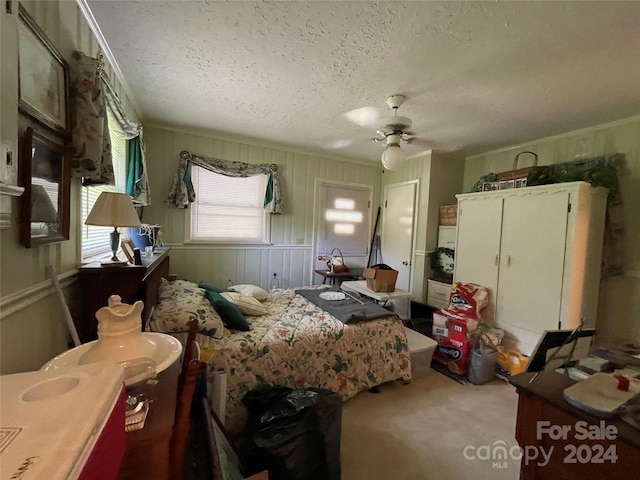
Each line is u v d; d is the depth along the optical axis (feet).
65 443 1.24
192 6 4.84
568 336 3.95
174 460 2.62
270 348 6.14
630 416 2.82
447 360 8.85
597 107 8.01
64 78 4.13
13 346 3.27
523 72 6.45
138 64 6.63
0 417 1.36
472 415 6.73
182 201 11.00
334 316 7.73
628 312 8.71
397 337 7.85
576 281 8.25
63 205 4.12
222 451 3.73
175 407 2.71
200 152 11.52
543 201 8.72
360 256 15.44
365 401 7.20
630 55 5.69
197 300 6.45
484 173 12.84
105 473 1.47
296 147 13.08
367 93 7.71
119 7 4.89
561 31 5.09
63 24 4.25
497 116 8.84
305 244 13.97
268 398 5.23
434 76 6.77
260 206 13.01
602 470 2.79
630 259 8.67
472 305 9.41
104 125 4.86
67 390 1.71
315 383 6.53
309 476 4.26
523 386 3.45
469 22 4.97
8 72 2.76
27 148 3.29
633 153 8.59
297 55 6.15
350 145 12.59
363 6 4.72
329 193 14.39
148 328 5.36
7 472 1.08
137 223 4.93
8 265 3.14
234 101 8.53
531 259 8.98
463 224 11.05
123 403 1.82
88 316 4.79
